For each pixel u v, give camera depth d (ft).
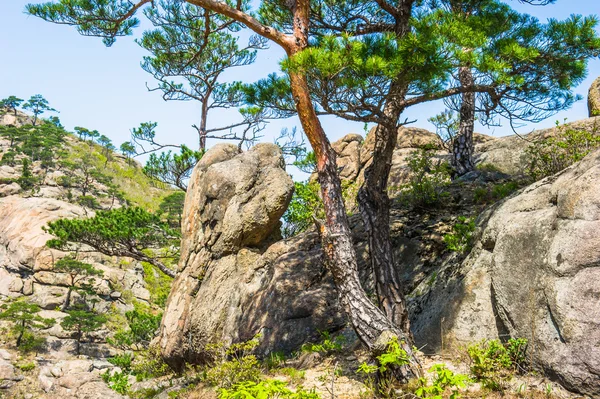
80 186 303.48
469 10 34.17
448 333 27.27
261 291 42.39
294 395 14.39
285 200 49.21
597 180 22.06
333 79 26.02
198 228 52.11
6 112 426.92
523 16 30.58
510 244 25.50
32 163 311.06
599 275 20.57
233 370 30.99
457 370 24.50
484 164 50.72
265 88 31.24
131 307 194.70
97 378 69.36
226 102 94.84
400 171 56.70
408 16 31.32
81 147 379.35
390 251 29.30
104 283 191.62
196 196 53.57
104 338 170.19
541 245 23.79
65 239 74.28
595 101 53.16
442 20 25.89
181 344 47.50
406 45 24.95
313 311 37.76
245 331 40.47
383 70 24.48
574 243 21.66
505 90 28.91
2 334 159.02
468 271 28.68
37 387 104.17
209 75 90.02
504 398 20.75
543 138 49.34
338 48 24.56
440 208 41.96
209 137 92.99
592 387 19.72
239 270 47.73
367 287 38.73
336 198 28.50
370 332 25.89
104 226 74.28
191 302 48.83
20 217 205.36
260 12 38.17
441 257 36.60
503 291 24.97
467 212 40.09
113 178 343.05
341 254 27.43
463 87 28.50
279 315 38.81
